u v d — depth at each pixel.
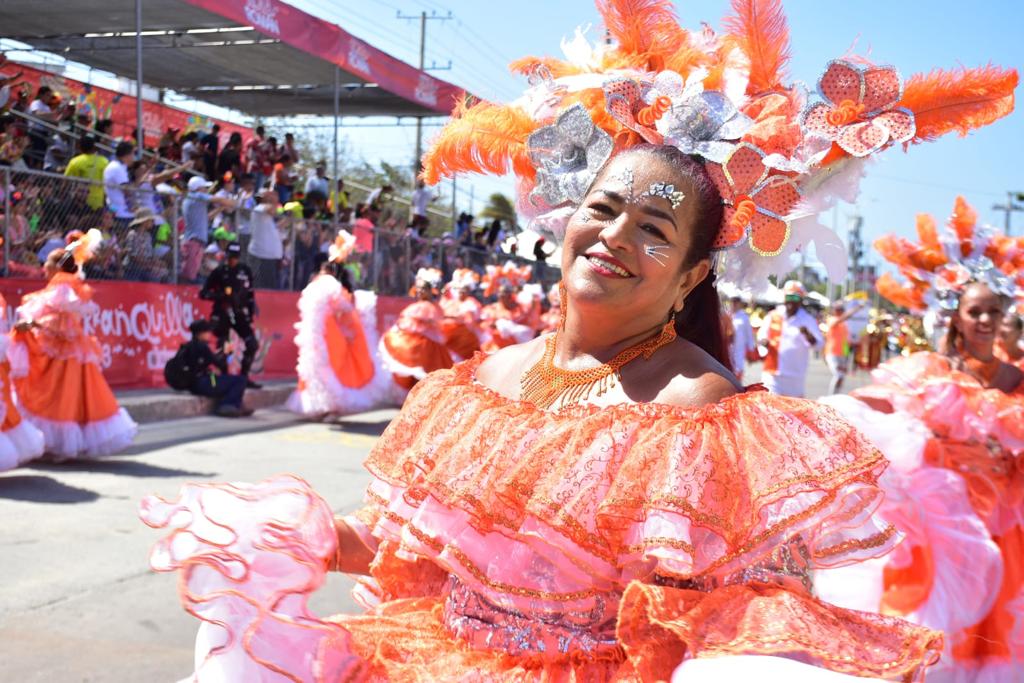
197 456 8.74
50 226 10.44
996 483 3.88
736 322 12.72
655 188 1.69
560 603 1.57
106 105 17.52
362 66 13.98
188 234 12.45
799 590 1.47
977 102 1.88
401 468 1.80
